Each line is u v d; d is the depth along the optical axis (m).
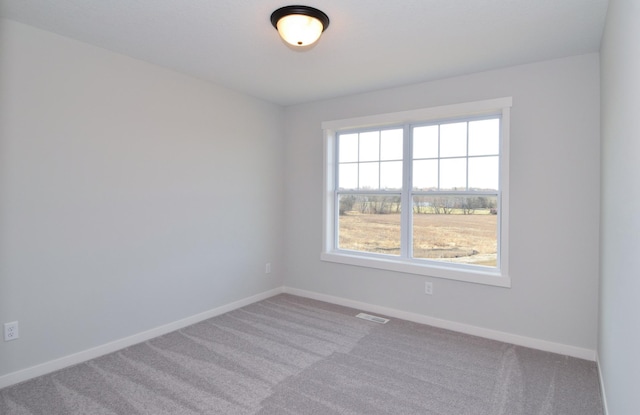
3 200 2.27
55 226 2.50
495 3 2.04
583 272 2.75
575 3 2.03
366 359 2.71
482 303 3.17
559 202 2.83
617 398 1.70
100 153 2.73
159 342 3.01
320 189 4.20
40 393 2.21
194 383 2.35
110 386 2.30
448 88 3.32
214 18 2.26
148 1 2.06
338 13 2.16
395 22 2.27
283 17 2.12
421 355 2.79
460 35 2.45
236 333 3.21
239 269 3.94
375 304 3.80
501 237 3.08
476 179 3.34
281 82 3.52
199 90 3.45
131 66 2.91
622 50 1.58
